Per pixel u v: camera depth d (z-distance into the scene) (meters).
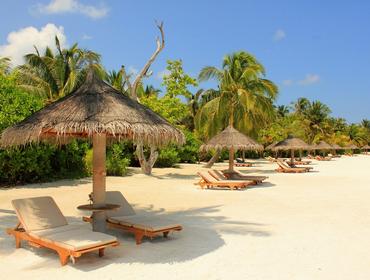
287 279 5.22
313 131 70.69
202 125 27.56
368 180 19.89
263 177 17.56
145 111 6.81
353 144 80.69
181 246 6.76
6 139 6.57
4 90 15.32
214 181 15.52
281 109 81.38
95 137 6.89
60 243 5.62
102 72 30.70
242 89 25.33
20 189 14.66
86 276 5.25
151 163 21.80
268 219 9.26
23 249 6.45
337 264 5.85
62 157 17.70
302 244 6.95
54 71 31.16
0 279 5.16
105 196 7.30
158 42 19.78
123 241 7.03
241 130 26.80
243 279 5.21
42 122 6.11
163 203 11.87
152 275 5.31
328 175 23.30
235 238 7.36
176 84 21.33
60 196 12.98
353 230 8.07
